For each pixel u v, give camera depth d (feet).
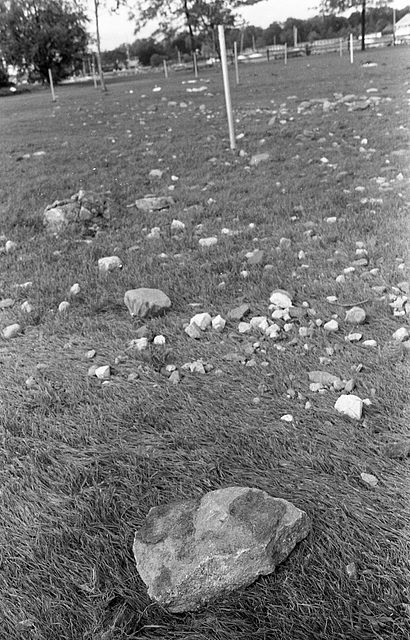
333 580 5.25
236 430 7.45
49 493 6.71
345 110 34.78
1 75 150.20
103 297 11.75
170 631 5.00
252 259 12.94
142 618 5.14
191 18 112.06
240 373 8.77
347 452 6.84
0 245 16.05
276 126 31.89
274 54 137.49
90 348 10.06
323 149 24.54
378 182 18.56
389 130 27.17
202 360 9.26
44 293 12.43
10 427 7.98
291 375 8.48
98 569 5.62
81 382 8.98
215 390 8.39
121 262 13.73
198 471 6.81
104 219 17.44
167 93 64.90
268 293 11.34
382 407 7.59
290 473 6.62
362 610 4.96
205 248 14.20
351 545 5.56
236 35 139.54
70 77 170.50
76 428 7.85
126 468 6.95
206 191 19.98
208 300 11.35
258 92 53.72
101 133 37.88
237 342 9.70
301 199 17.54
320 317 10.19
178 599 5.14
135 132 36.29
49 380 9.14
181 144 29.68
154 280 12.41
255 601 5.15
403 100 36.04
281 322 10.16
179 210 17.93
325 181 19.38
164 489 6.59
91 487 6.70
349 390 7.99
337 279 11.55
